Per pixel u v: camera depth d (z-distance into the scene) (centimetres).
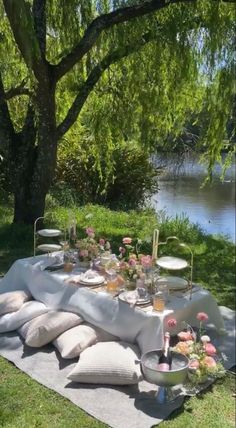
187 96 888
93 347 392
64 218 960
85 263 493
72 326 425
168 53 805
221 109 833
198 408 347
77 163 1308
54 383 364
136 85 855
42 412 329
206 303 441
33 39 646
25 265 500
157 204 1510
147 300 413
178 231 940
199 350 378
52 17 805
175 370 336
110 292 430
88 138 1276
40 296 474
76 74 881
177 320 407
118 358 372
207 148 898
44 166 805
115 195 1345
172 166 1420
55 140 797
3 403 338
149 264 438
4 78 900
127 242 493
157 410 338
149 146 948
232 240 1010
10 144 823
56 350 411
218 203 1562
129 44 782
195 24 791
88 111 954
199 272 696
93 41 739
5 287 520
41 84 739
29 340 410
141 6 724
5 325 443
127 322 403
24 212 841
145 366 346
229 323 497
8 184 1193
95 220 1008
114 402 344
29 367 385
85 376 362
